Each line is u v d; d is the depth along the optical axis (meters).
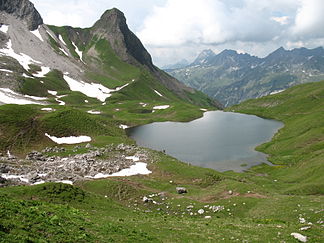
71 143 106.25
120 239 25.23
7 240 18.77
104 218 35.03
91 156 85.75
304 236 28.69
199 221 39.44
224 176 76.12
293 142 114.00
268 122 191.75
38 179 63.84
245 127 173.88
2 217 23.42
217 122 196.75
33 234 21.42
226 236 30.00
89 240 23.19
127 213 43.34
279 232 30.95
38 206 32.22
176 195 59.59
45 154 90.19
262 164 100.06
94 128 121.88
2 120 103.44
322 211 41.34
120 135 132.62
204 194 59.41
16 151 92.56
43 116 116.81
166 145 128.62
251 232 31.84
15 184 57.09
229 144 129.75
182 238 28.70
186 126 182.38
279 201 50.47
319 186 61.38
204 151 117.75
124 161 84.38
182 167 79.50
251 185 62.44
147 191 60.94
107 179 66.81
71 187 48.69
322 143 100.94
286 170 86.56
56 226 24.80
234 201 52.97
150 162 83.94
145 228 31.66
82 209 41.75
